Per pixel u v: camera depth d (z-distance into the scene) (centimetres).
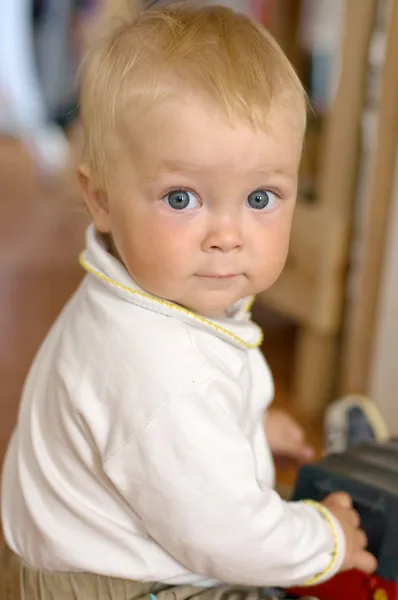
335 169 134
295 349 177
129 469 66
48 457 74
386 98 117
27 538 75
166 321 70
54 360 75
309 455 98
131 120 67
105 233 78
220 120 65
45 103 355
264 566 68
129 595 71
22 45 337
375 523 77
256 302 188
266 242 70
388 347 123
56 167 319
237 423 70
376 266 124
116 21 99
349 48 128
